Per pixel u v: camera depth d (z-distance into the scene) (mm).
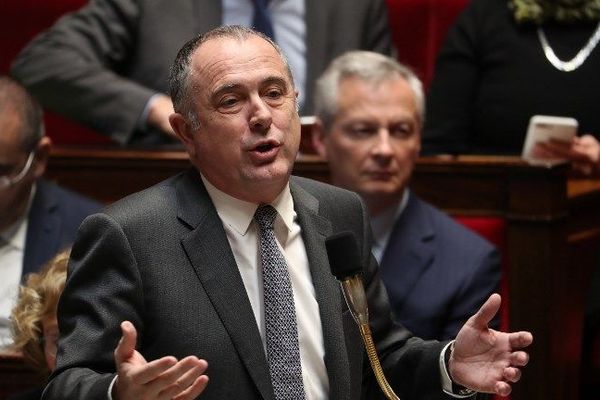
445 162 9852
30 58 11523
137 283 5672
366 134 9258
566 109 11516
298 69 11383
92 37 11445
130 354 5020
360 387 6016
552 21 11664
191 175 6078
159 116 10945
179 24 11289
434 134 11812
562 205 9773
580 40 11617
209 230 5871
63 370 5539
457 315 8914
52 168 10422
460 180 9852
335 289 6012
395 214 9336
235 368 5672
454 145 11797
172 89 5980
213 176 5938
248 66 5762
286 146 5828
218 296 5746
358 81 9312
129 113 11023
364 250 6367
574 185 10742
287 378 5762
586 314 10070
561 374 9781
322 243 6129
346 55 9516
